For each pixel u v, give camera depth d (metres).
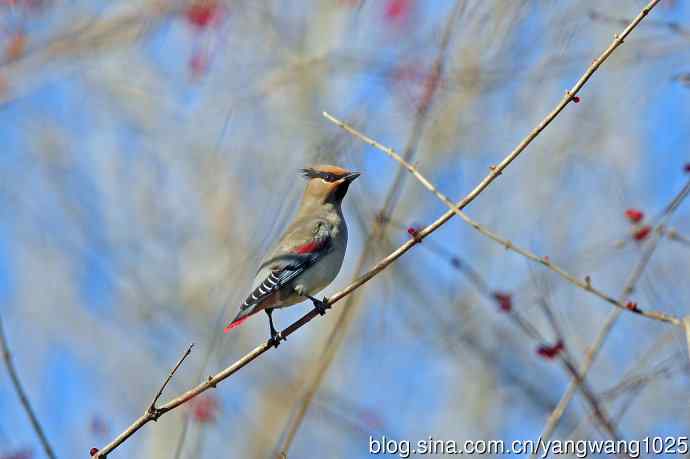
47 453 9.49
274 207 14.89
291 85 15.66
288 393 15.64
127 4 14.55
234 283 14.91
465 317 14.67
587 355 10.44
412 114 13.92
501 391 14.22
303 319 10.18
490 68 14.23
